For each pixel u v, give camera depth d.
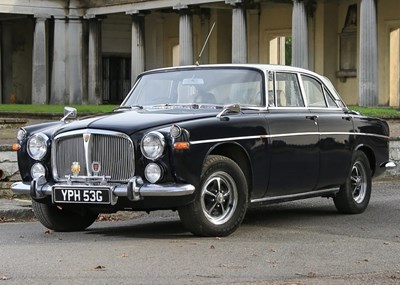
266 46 77.50
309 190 16.73
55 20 81.50
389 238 14.80
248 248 13.34
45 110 59.16
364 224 16.69
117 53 89.31
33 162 14.77
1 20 87.12
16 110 58.94
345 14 70.62
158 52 87.75
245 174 15.10
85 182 14.23
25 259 12.19
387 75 67.44
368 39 56.28
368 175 18.64
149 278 10.86
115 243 13.78
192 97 16.00
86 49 82.06
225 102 15.73
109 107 64.56
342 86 71.00
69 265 11.70
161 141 13.65
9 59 87.81
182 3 72.12
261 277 11.02
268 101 15.75
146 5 75.75
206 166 14.11
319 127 16.73
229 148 14.88
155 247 13.31
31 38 90.38
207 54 80.50
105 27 88.44
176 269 11.48
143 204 13.86
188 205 14.03
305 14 63.06
